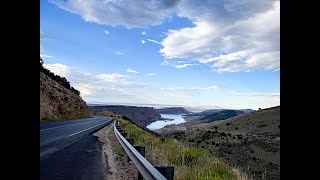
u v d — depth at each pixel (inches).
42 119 1569.9
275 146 3363.7
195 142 4281.5
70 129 951.6
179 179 259.3
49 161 343.6
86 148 483.2
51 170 287.0
